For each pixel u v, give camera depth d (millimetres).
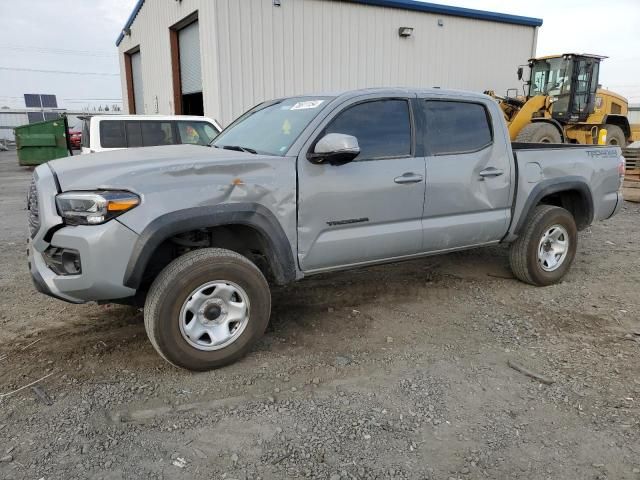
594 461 2625
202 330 3461
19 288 5156
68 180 3285
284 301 4836
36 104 58844
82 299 3299
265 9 13570
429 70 17016
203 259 3393
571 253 5395
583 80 14242
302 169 3760
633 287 5281
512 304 4805
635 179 10992
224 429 2889
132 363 3619
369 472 2537
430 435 2842
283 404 3143
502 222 4883
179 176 3344
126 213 3172
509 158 4840
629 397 3205
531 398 3215
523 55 19062
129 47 21531
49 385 3316
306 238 3844
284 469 2559
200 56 14289
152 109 19547
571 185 5273
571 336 4109
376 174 4070
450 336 4113
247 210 3521
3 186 14008
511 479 2496
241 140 4445
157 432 2854
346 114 4031
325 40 14727
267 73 13906
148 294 3371
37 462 2584
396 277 5539
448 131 4516
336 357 3742
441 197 4434
